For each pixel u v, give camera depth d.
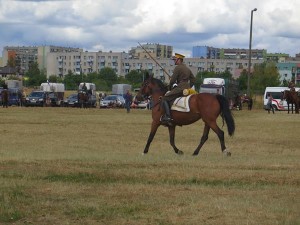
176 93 18.42
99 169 14.38
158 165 15.24
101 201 10.68
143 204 10.40
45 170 14.12
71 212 9.86
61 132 29.92
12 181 12.60
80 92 73.44
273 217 9.45
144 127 34.00
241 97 74.19
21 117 42.09
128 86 97.56
